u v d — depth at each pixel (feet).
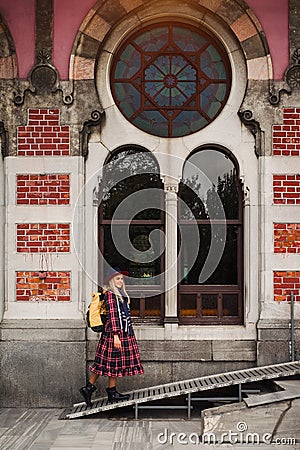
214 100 28.89
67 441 21.93
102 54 28.60
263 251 27.68
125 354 25.59
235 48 28.50
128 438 22.31
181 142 28.27
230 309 28.43
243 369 27.20
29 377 27.17
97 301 25.85
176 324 27.68
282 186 27.86
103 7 28.32
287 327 27.35
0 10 28.40
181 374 27.53
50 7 28.30
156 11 28.55
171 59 28.94
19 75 28.19
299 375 25.41
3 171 28.02
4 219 27.89
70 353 27.22
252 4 28.35
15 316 27.53
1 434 22.85
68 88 28.12
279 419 22.16
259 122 27.96
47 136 28.02
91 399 27.04
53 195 27.89
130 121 28.73
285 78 27.99
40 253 27.71
